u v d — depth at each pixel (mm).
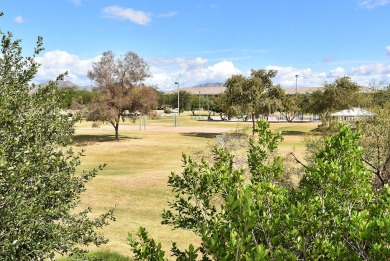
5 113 6602
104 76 53281
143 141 53062
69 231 6992
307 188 4840
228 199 3191
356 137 5242
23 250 5957
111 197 21734
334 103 57062
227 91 59031
